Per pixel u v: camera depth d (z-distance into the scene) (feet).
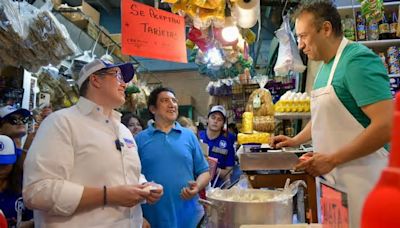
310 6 4.74
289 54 9.24
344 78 4.37
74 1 20.04
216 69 14.62
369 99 4.00
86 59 10.53
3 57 7.11
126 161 4.94
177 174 6.82
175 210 6.66
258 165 5.73
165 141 7.05
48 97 9.49
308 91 11.66
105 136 4.80
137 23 6.53
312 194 5.34
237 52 10.20
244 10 7.18
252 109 10.85
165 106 7.25
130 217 4.83
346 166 4.30
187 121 12.36
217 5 7.06
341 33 4.73
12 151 5.52
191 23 8.41
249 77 15.75
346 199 2.80
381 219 1.11
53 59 7.77
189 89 27.30
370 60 4.22
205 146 9.25
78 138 4.50
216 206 4.11
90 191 4.25
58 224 4.25
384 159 4.27
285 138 5.68
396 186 1.12
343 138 4.44
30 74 8.45
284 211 4.08
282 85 14.03
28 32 6.97
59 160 4.23
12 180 5.59
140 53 6.53
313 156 4.06
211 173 9.06
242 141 8.55
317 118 4.75
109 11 23.95
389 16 9.45
